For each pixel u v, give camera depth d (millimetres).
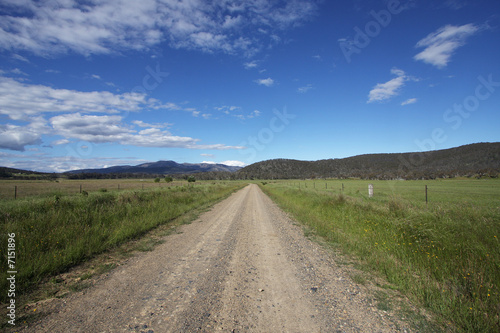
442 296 3545
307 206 14633
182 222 10367
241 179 159125
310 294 3951
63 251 5488
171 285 4270
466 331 2891
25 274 4312
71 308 3445
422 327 3002
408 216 7734
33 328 2939
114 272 4863
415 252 5422
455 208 8250
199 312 3365
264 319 3201
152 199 14086
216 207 16781
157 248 6613
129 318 3193
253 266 5262
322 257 5863
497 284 3803
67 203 9688
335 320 3180
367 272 4875
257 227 9711
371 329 2969
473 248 5164
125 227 8031
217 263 5449
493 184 49031
